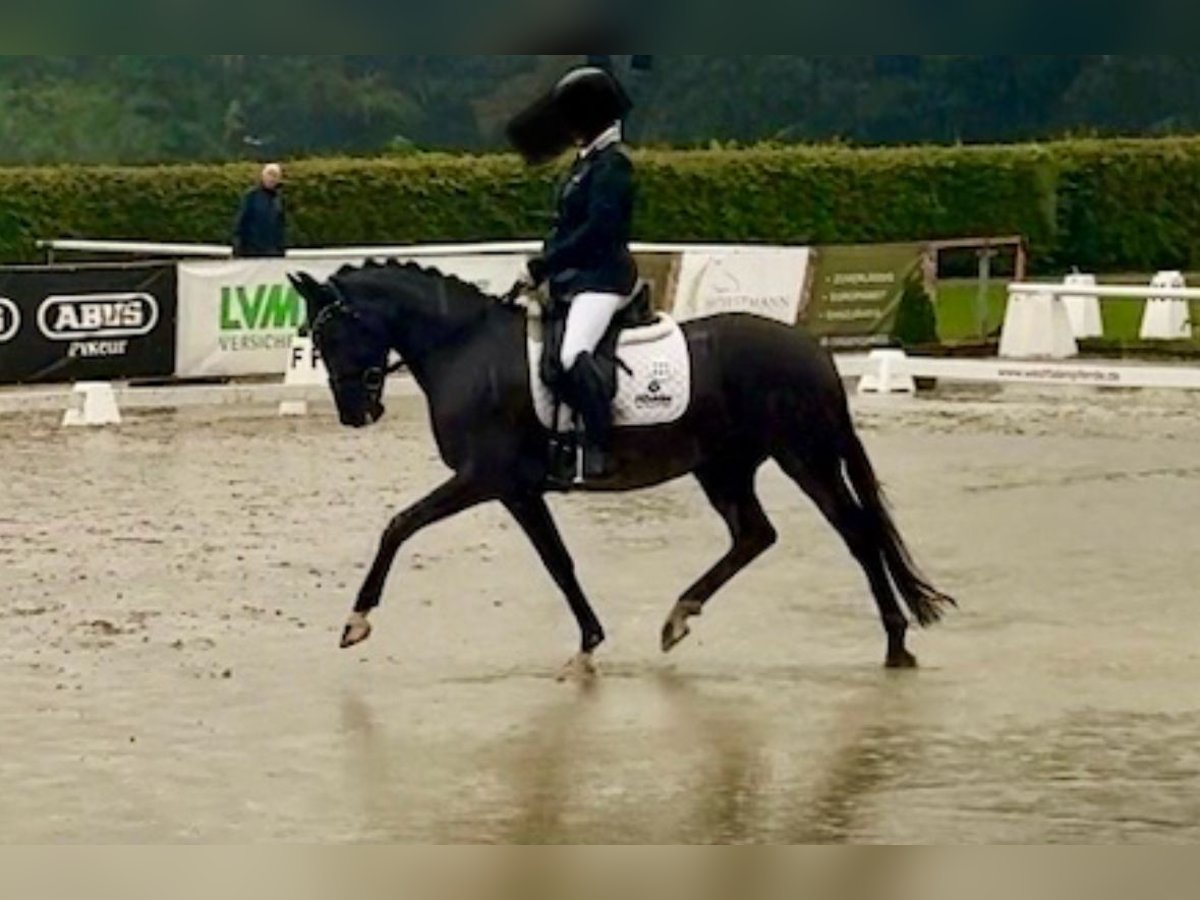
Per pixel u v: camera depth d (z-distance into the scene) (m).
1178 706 12.37
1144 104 51.34
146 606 15.17
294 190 38.47
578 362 12.55
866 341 30.72
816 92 49.19
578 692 12.66
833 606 15.29
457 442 12.87
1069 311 33.31
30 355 25.81
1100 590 15.94
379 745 11.44
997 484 21.02
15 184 36.81
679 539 18.11
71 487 20.75
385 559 13.13
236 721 11.97
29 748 11.40
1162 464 22.31
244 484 20.98
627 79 47.44
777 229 42.16
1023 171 43.81
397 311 12.88
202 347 27.17
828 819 10.07
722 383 12.84
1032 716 12.12
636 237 41.41
